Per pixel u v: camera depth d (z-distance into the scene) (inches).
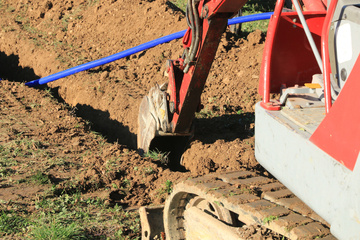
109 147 364.8
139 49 538.9
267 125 166.2
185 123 341.1
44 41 676.7
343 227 124.2
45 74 602.5
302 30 191.8
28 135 374.6
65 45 661.9
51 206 271.1
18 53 670.5
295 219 148.9
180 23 609.3
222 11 270.2
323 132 132.3
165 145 392.8
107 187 306.5
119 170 322.0
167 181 302.2
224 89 483.2
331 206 129.6
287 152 152.1
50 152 348.2
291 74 197.5
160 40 539.5
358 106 120.0
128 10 686.5
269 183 188.1
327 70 148.2
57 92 561.0
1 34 711.1
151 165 331.9
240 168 332.2
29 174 308.3
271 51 175.9
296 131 146.8
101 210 273.6
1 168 312.5
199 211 188.5
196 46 294.8
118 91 494.0
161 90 356.8
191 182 190.9
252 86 476.4
